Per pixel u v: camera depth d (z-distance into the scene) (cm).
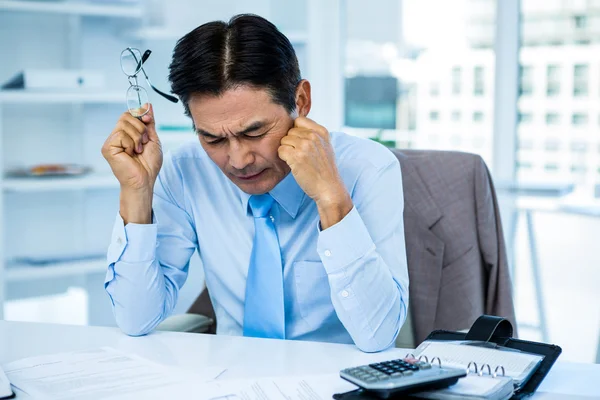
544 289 280
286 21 333
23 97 255
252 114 110
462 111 300
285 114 114
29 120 288
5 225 288
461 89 299
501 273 159
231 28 111
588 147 270
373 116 330
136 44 304
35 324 128
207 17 313
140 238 123
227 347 113
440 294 156
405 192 158
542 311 280
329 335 137
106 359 106
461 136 302
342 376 89
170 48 310
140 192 126
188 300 313
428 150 163
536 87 280
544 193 279
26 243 293
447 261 157
